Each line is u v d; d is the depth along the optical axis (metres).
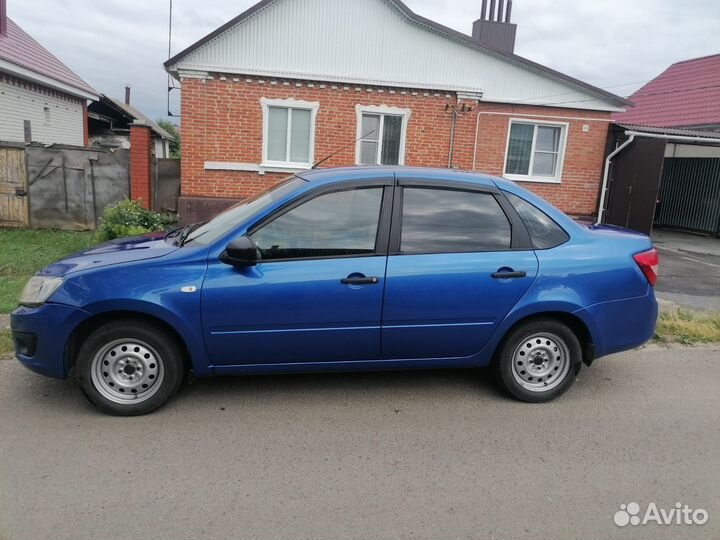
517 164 13.83
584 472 3.40
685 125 18.02
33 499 2.99
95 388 3.88
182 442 3.63
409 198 4.15
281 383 4.61
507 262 4.14
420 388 4.59
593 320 4.27
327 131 12.69
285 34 12.17
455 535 2.79
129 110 27.38
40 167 12.14
